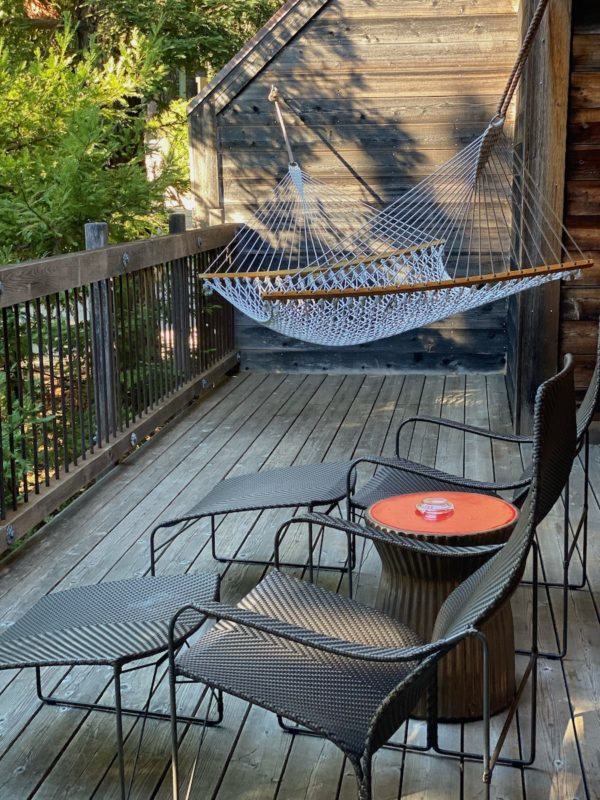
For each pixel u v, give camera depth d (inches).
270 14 465.7
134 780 90.7
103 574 137.8
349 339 195.6
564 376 74.8
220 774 91.4
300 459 193.5
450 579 101.5
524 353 203.3
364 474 182.2
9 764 93.4
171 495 172.7
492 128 171.3
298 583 96.6
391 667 81.7
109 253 182.4
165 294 224.5
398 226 269.3
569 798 87.0
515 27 256.1
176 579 103.0
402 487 131.1
